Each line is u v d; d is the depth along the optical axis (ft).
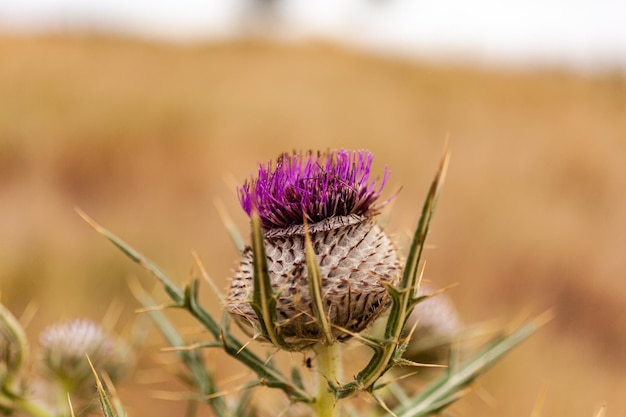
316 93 7.22
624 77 8.07
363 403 1.60
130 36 9.32
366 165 1.35
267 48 9.96
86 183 4.47
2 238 3.10
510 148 5.30
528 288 3.40
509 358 2.78
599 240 3.62
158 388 2.32
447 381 1.42
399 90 7.97
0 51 7.41
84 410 1.50
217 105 6.28
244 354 1.29
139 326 1.62
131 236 3.33
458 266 3.54
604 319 3.28
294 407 1.48
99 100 5.88
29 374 1.54
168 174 4.54
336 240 1.30
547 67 9.08
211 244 3.51
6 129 4.73
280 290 1.23
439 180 1.21
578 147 5.20
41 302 2.77
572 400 2.65
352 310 1.29
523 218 3.82
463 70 9.40
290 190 1.33
